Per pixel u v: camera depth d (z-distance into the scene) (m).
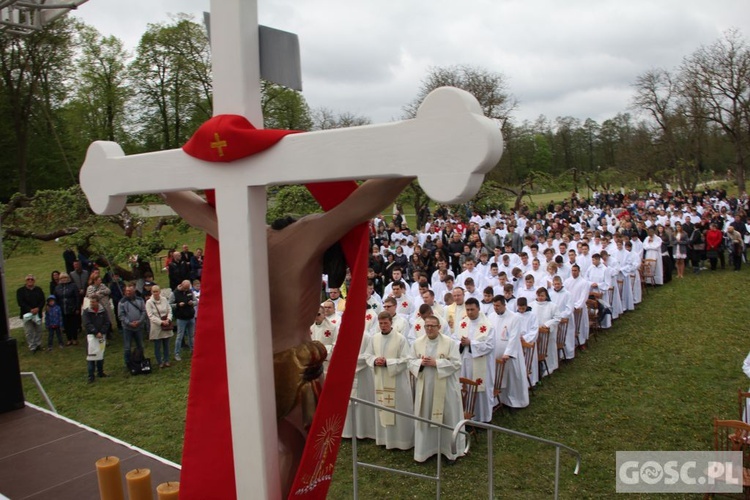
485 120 1.61
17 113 28.72
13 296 20.58
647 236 18.02
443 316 10.14
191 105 30.20
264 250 2.27
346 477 7.30
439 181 1.68
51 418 6.22
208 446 2.47
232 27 2.23
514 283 14.20
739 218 20.75
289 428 2.49
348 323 2.15
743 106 37.00
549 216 28.88
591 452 7.66
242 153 2.13
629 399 9.32
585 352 11.88
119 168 2.61
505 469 7.32
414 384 8.30
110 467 3.72
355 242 2.33
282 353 2.48
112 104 29.61
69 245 14.34
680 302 15.30
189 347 13.11
